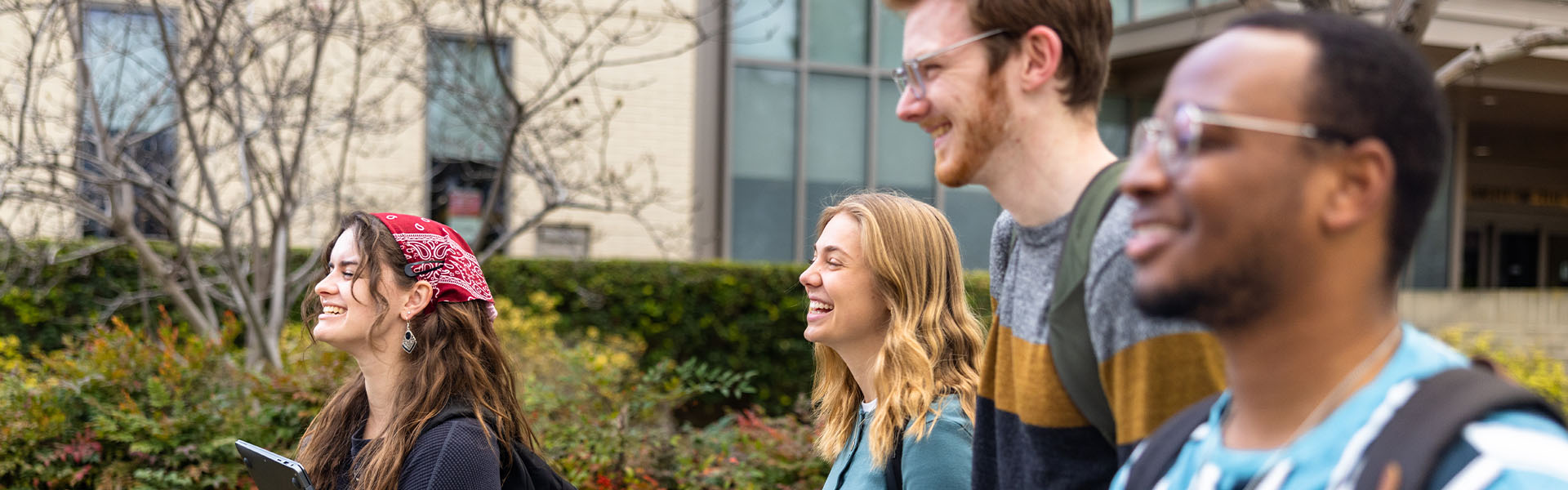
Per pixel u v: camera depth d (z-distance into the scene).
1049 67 1.08
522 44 8.49
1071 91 1.10
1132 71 10.78
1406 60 0.65
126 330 4.62
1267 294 0.67
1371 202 0.65
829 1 10.21
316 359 4.67
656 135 9.32
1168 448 0.91
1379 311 0.70
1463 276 15.61
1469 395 0.64
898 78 1.15
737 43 9.89
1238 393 0.78
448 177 8.74
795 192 10.07
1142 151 0.70
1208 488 0.79
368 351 2.35
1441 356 0.71
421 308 2.33
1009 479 1.25
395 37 6.34
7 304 6.70
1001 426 1.27
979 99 1.10
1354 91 0.64
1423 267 12.25
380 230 2.35
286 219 5.29
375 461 2.18
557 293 8.20
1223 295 0.67
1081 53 1.09
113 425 4.04
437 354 2.30
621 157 9.18
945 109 1.11
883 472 2.05
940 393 2.08
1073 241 1.10
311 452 2.50
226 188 7.23
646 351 8.42
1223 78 0.67
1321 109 0.64
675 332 8.45
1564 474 0.60
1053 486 1.17
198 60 5.08
